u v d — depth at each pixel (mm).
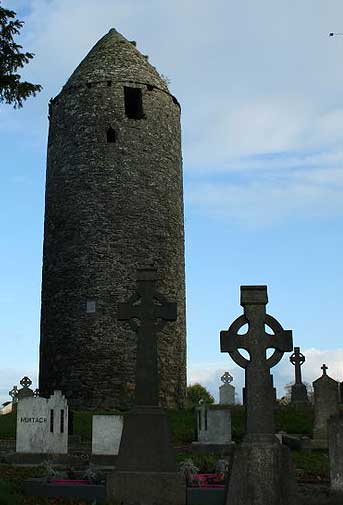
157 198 28281
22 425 15477
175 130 29953
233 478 8953
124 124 28375
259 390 9297
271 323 9562
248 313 9594
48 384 26953
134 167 28078
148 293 11125
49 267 27938
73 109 28734
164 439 10266
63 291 27172
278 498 8859
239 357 9453
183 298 28797
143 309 11039
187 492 9766
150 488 9820
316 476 12328
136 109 29625
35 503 9453
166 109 29578
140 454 10180
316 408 17531
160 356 26672
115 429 15195
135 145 28312
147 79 29375
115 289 26750
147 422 10344
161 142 28984
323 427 17344
